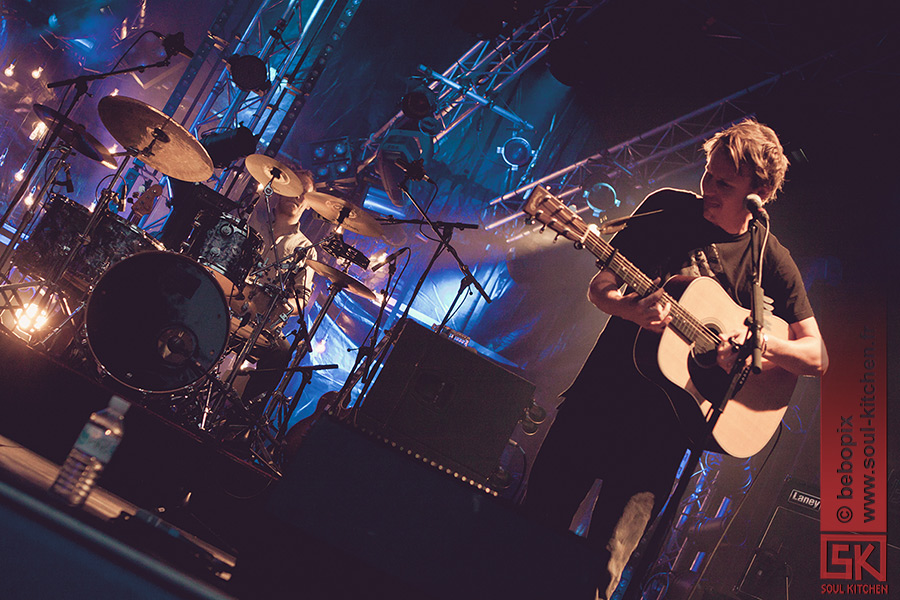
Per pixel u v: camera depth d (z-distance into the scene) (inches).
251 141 276.2
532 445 403.2
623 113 421.1
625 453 98.4
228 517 128.2
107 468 122.6
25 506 54.2
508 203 468.1
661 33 338.3
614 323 104.3
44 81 460.8
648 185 394.6
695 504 290.7
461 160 483.8
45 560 46.9
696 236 106.6
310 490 70.6
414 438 137.4
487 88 430.9
